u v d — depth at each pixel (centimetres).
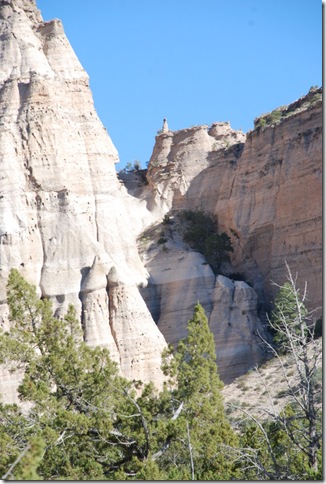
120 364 11994
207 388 7206
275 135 13850
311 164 12825
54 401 6831
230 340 12650
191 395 7106
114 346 12106
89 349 7312
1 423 6762
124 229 13650
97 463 6431
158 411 7000
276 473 5750
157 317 13425
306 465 5966
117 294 12444
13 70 13788
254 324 12788
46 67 13962
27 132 13275
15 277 7469
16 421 6738
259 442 6588
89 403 6756
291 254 12875
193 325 7575
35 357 7175
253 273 13688
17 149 13212
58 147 13338
